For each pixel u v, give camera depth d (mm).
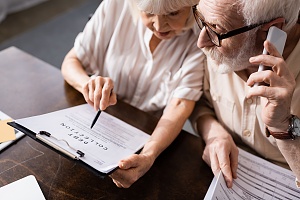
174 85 1126
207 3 835
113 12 1162
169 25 1003
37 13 2926
